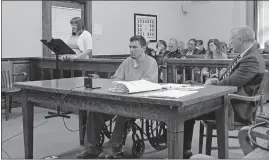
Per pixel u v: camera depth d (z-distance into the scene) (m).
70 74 4.98
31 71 5.80
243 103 2.65
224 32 9.80
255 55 2.74
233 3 9.58
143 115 2.06
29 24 6.07
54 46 4.52
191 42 7.17
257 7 9.16
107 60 4.29
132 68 3.09
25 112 2.82
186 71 3.83
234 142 3.38
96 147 3.01
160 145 3.23
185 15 10.30
